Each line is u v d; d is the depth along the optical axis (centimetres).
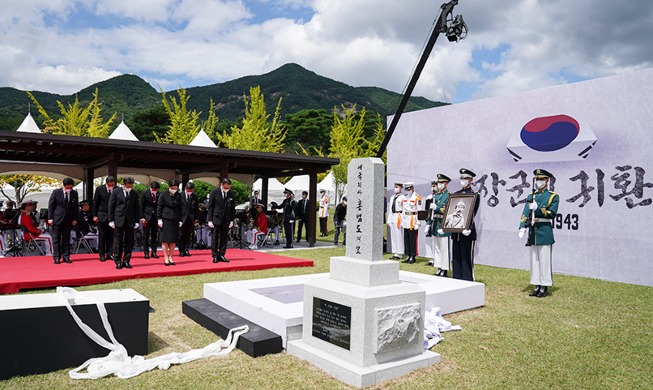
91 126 2877
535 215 786
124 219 884
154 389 377
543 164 1076
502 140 1156
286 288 665
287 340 482
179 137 3206
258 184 2670
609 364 453
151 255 1105
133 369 407
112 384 384
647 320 622
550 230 778
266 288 649
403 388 391
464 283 715
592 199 995
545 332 559
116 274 822
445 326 558
